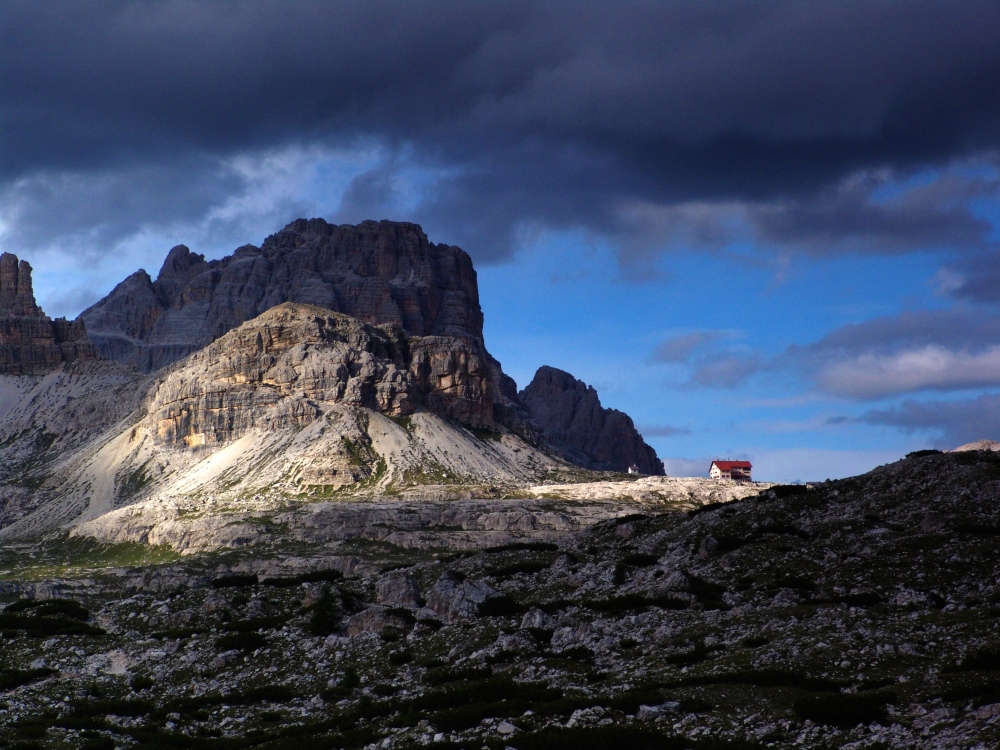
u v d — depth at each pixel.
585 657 114.25
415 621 137.38
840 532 142.00
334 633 138.62
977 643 93.25
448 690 107.94
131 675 134.62
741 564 138.12
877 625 102.44
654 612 122.88
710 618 117.25
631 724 88.44
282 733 106.00
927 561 124.94
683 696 92.69
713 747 80.81
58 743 106.31
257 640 138.62
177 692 127.12
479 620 132.88
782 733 81.88
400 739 95.69
